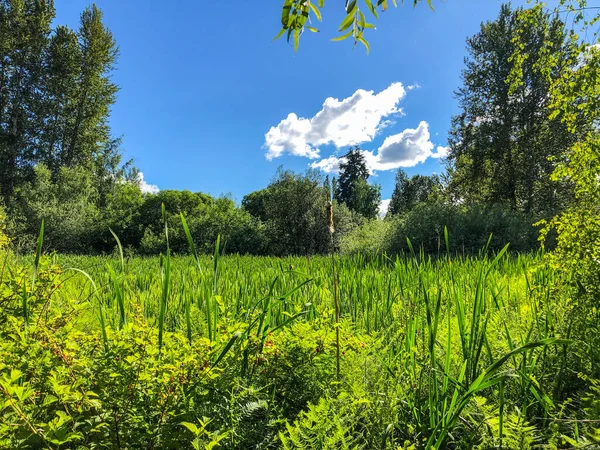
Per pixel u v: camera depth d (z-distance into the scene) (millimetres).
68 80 36406
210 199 35125
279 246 28375
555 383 1923
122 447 1383
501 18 24938
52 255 2383
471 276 3869
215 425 1575
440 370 1970
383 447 1492
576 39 4762
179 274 6000
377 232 20797
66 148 37438
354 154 70500
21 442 1102
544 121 22422
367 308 3363
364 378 1796
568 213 2904
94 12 37125
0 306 1855
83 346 1800
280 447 1450
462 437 1583
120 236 28688
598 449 1239
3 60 33562
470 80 26328
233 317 2479
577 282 2357
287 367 2004
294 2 1702
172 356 1677
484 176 25891
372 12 1736
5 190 32719
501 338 2312
